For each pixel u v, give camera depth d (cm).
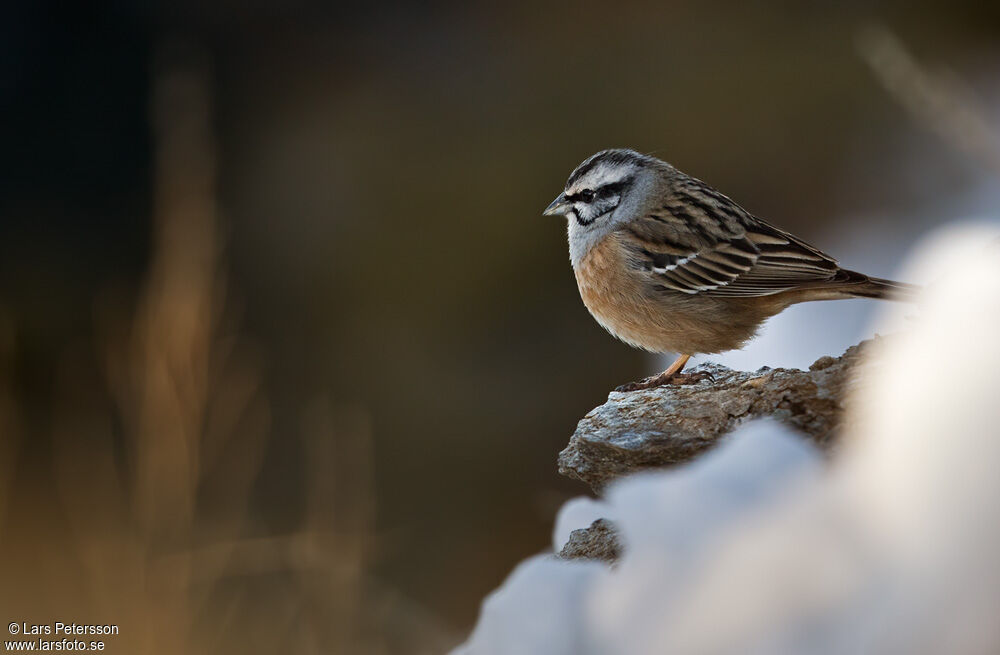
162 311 842
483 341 1544
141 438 825
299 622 858
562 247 1598
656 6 1836
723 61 1753
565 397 1480
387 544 1292
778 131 1667
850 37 1733
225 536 974
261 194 1731
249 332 1593
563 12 1872
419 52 1873
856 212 1549
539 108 1744
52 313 1588
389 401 1499
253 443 1154
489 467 1434
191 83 1195
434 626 929
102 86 1797
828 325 1027
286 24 1891
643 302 753
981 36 1686
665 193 765
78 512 1128
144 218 1702
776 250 721
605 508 406
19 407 1401
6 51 1791
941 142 1540
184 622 804
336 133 1764
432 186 1677
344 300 1606
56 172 1752
